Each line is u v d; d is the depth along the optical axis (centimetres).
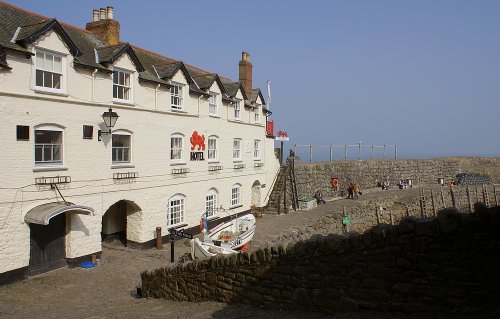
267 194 3375
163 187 2144
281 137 3684
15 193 1409
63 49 1566
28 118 1447
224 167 2722
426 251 592
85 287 1407
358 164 4278
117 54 1786
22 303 1209
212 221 2566
